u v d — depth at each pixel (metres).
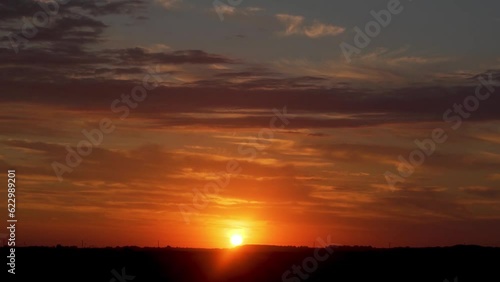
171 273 70.56
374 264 71.38
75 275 65.00
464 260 71.25
